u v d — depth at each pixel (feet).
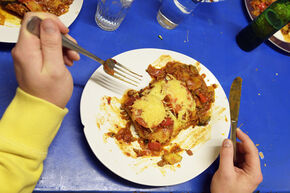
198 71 3.86
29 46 1.94
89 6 3.97
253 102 4.28
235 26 4.68
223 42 4.52
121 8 3.65
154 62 3.77
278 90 4.49
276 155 3.98
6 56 3.33
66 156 3.09
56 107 2.25
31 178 2.40
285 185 3.76
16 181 2.24
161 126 3.28
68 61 2.96
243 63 4.50
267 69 4.58
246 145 3.36
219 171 3.13
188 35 4.38
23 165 2.27
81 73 3.58
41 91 2.17
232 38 4.60
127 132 3.27
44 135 2.27
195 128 3.55
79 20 3.85
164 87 3.49
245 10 4.83
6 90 3.19
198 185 3.39
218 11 4.68
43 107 2.18
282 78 4.60
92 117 3.13
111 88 3.39
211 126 3.55
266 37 4.15
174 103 3.41
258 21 4.09
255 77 4.46
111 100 3.35
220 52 4.45
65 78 2.25
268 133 4.12
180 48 4.26
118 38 4.00
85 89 3.20
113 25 3.90
